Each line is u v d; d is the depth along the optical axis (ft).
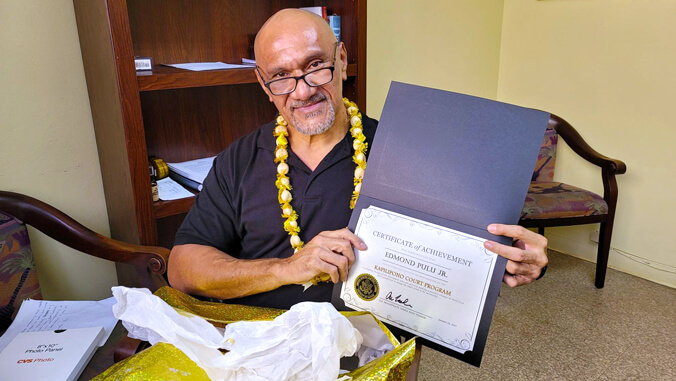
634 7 7.63
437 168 2.63
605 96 8.26
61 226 4.28
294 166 3.64
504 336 6.83
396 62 7.81
